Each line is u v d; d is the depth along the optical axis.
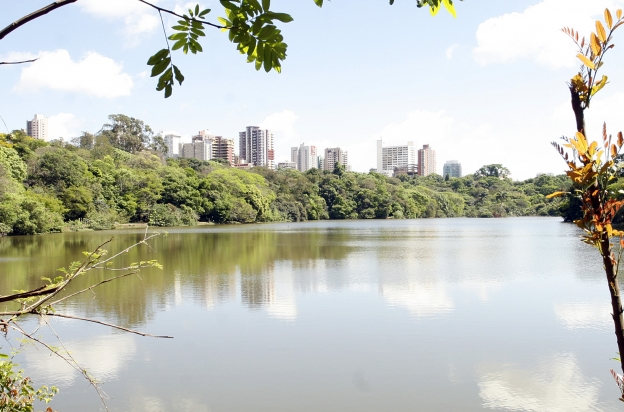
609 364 9.20
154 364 9.38
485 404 7.62
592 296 15.20
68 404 7.73
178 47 2.47
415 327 11.75
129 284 17.66
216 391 8.19
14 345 10.22
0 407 4.45
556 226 62.97
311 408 7.55
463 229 58.38
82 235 43.69
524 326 11.75
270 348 10.28
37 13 1.98
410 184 121.75
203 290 16.44
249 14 2.30
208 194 70.88
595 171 1.99
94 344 10.57
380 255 27.89
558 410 7.43
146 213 62.09
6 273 20.33
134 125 100.44
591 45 2.04
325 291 16.25
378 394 8.02
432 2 2.77
